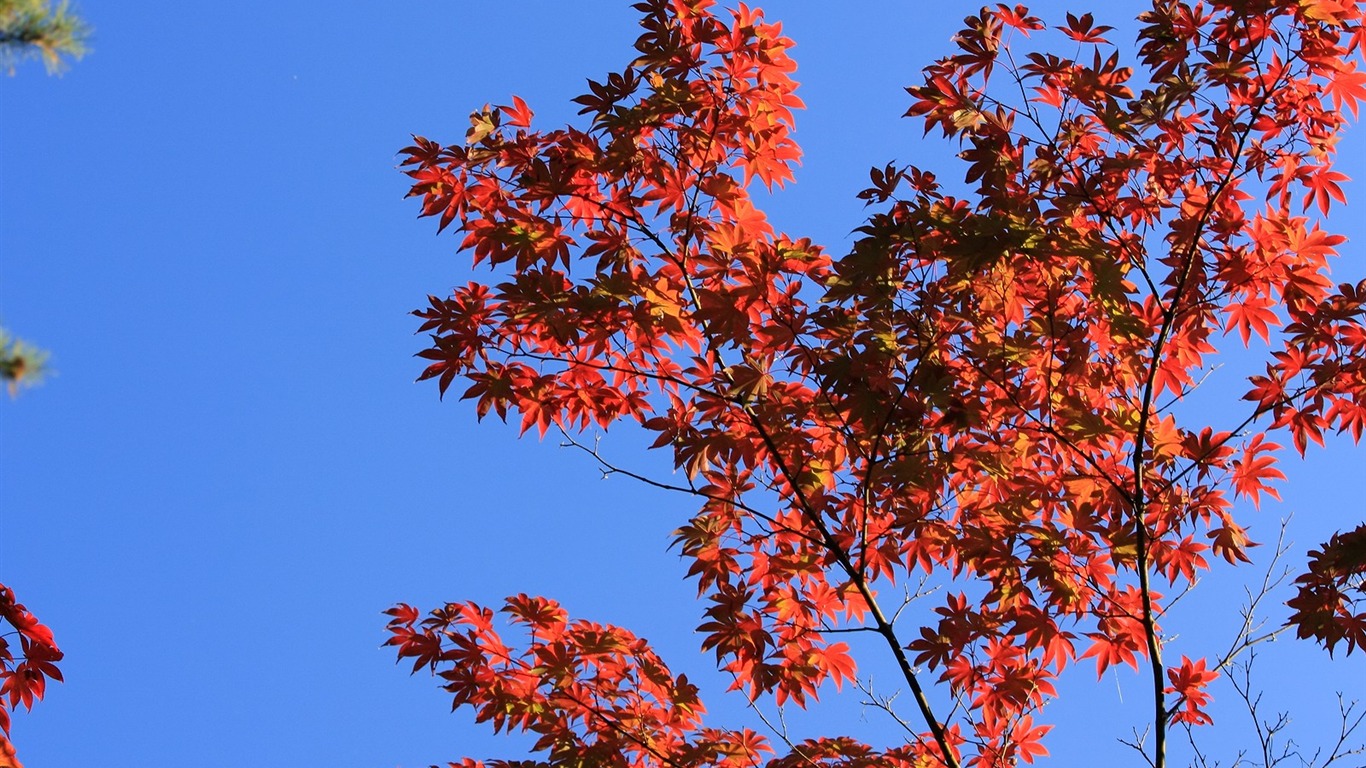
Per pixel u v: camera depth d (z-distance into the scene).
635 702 6.21
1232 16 5.84
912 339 5.80
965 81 6.09
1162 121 6.05
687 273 6.29
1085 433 5.90
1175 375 6.37
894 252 5.81
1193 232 5.90
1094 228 6.18
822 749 6.14
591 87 6.21
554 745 6.17
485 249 6.34
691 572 6.31
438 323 6.22
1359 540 5.37
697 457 6.10
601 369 6.36
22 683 5.12
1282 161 6.07
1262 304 6.15
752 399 6.04
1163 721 5.56
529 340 6.32
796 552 6.32
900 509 6.09
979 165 6.01
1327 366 5.94
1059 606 6.14
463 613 6.22
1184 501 6.07
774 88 6.39
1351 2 5.74
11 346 3.10
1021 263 5.99
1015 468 6.29
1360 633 5.64
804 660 6.14
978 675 6.20
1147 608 5.76
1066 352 6.05
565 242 6.34
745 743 6.21
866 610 6.36
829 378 5.66
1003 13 6.06
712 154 6.45
